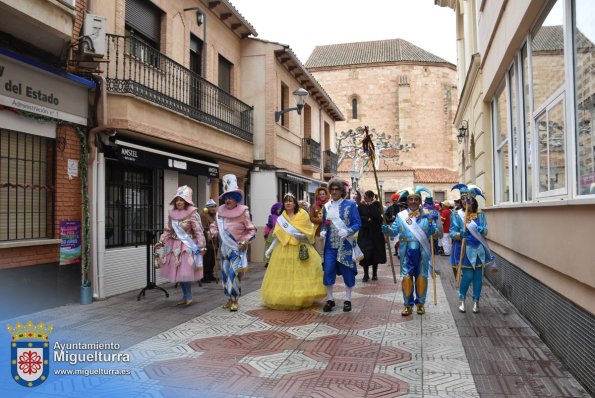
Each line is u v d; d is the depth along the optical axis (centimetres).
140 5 1034
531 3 612
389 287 1005
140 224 1009
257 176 1570
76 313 736
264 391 427
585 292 435
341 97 4975
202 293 923
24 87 694
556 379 457
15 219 714
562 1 526
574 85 496
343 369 484
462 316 725
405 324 674
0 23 647
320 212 801
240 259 767
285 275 773
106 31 820
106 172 916
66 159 800
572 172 494
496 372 476
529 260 661
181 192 788
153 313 741
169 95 1041
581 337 444
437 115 4869
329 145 2686
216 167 1300
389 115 4878
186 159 1122
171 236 788
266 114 1576
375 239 1091
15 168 715
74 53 779
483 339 595
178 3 1156
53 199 776
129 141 952
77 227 811
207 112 1247
